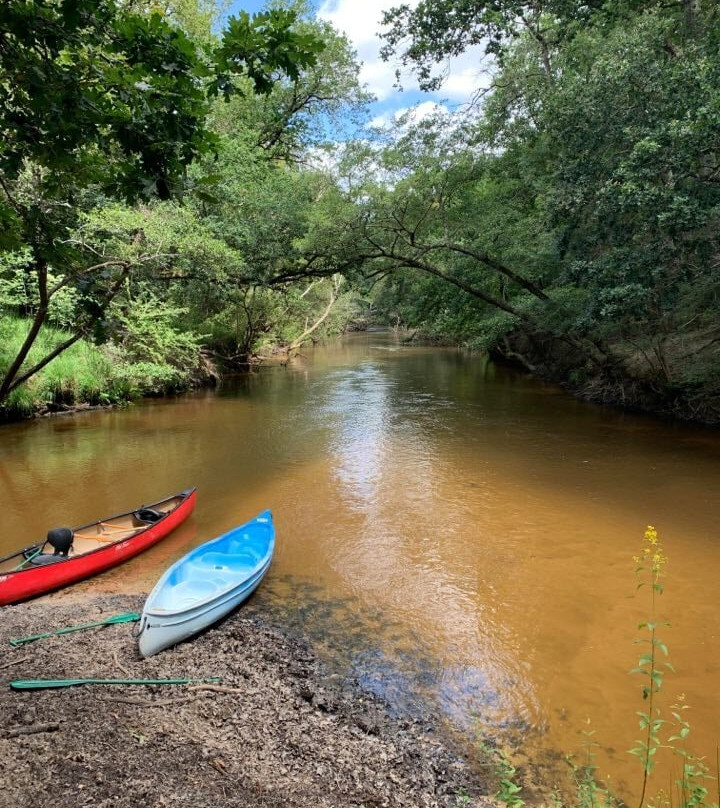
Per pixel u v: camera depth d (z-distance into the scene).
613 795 3.87
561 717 4.70
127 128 3.21
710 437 13.89
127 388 18.64
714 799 3.80
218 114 21.12
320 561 7.59
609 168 12.56
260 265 17.95
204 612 5.68
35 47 2.91
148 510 8.37
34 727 3.81
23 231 4.78
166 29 2.89
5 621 5.75
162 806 3.26
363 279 19.67
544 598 6.64
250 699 4.70
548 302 17.53
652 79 11.91
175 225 14.43
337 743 4.26
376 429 15.33
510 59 18.48
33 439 13.93
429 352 39.91
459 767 4.14
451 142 16.94
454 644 5.73
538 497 10.02
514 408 18.28
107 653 5.18
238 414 17.27
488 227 17.25
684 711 4.72
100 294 8.54
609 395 18.64
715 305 14.47
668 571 7.26
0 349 15.26
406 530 8.62
